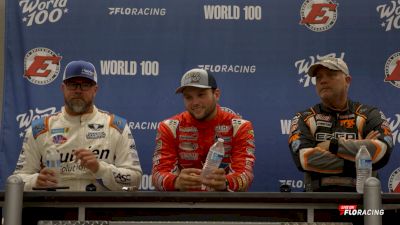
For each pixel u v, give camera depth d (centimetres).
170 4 709
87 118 592
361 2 711
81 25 705
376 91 702
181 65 704
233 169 561
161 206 446
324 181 556
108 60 703
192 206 446
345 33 707
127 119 697
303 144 572
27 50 700
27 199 435
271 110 700
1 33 728
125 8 708
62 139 585
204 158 576
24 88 696
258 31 707
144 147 696
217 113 580
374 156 539
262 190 695
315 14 709
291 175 696
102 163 556
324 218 448
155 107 699
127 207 448
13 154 688
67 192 432
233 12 709
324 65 582
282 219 447
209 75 570
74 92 583
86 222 442
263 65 704
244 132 572
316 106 603
